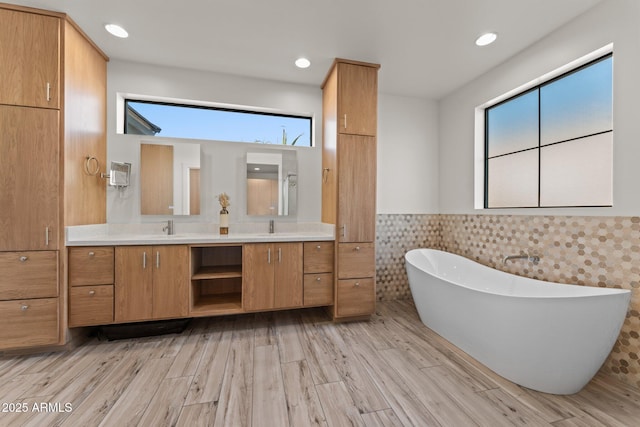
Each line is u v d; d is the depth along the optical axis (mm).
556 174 2363
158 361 1990
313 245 2658
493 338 1848
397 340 2348
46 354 2066
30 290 2004
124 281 2248
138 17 2104
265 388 1696
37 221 2018
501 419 1462
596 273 1930
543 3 1926
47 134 2037
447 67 2807
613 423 1435
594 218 1946
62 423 1399
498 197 2920
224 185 2994
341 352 2141
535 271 2359
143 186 2781
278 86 3100
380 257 3424
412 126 3545
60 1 1946
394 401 1592
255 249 2525
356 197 2705
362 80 2721
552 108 2387
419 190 3568
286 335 2434
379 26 2193
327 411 1507
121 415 1460
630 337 1752
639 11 1714
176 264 2363
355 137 2703
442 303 2299
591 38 1970
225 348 2191
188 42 2422
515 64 2578
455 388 1716
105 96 2662
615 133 1836
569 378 1634
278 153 3123
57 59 2053
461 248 3236
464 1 1920
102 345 2219
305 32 2275
